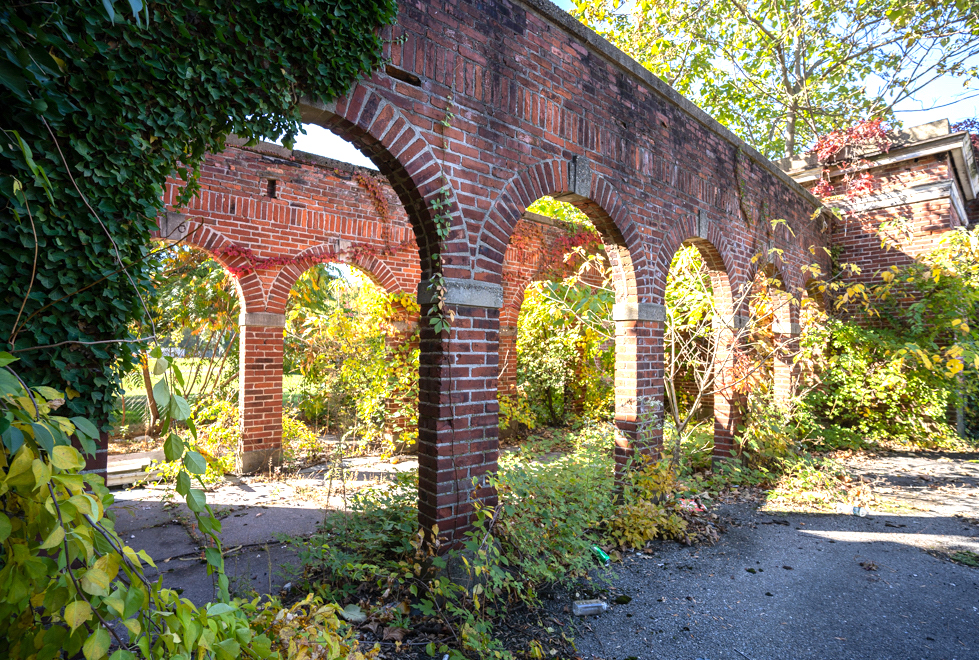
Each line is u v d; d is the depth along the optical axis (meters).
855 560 4.48
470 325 3.79
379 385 8.14
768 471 7.00
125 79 2.42
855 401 9.48
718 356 7.04
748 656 3.09
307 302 9.33
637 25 13.88
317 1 2.99
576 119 4.67
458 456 3.69
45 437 1.20
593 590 3.85
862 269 10.49
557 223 9.80
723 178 6.78
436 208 3.60
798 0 13.10
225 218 6.62
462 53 3.82
